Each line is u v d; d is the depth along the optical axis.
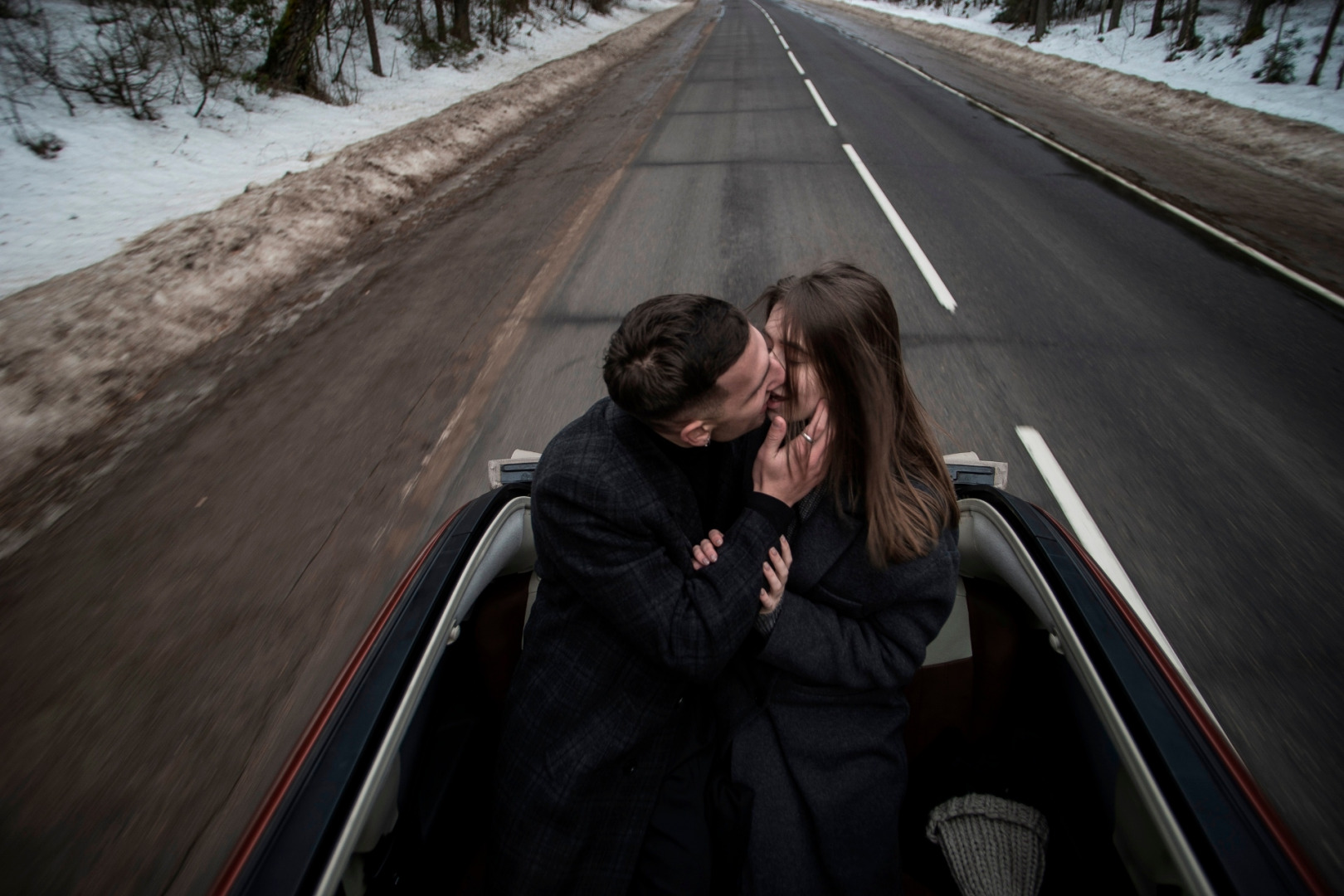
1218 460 3.44
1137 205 7.49
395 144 9.87
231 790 2.16
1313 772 2.08
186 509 3.44
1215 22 17.36
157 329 5.20
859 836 1.33
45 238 6.37
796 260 6.07
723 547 1.23
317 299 5.81
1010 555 1.65
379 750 1.13
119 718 2.40
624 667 1.30
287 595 2.90
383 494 3.47
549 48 21.81
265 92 11.65
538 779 1.31
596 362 4.52
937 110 12.49
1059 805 1.47
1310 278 5.57
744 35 26.48
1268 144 9.73
